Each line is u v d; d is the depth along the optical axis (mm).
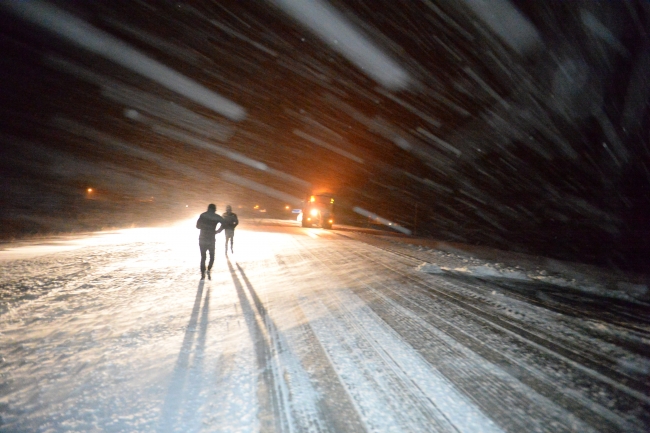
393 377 5117
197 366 5246
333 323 7277
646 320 8570
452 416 4242
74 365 5191
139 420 3969
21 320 6887
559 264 17906
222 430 3844
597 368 5727
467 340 6641
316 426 3957
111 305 7984
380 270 13523
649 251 17578
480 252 21875
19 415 4020
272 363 5414
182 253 15695
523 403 4602
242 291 9594
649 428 4199
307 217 42406
